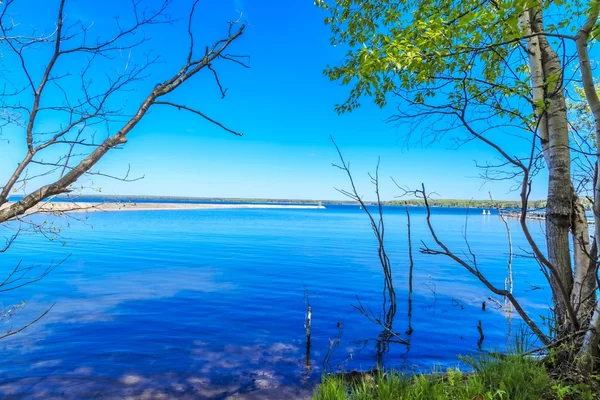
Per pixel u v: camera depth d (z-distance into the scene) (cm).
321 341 771
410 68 361
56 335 757
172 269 1583
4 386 541
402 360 679
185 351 695
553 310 472
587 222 442
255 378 591
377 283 1377
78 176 218
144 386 554
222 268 1630
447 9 404
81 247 2220
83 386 547
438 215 9850
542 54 443
